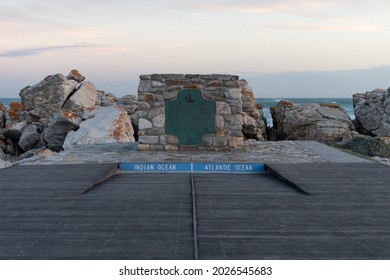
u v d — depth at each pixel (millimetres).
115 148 14406
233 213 6234
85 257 4465
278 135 26531
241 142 13484
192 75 13438
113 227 5539
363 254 4578
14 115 28078
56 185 8180
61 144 22219
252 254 4535
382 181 8539
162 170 10766
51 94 26703
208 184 8664
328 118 25469
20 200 7074
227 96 13469
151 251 4633
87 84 28125
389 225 5664
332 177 8914
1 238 5098
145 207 6617
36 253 4598
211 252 4590
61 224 5688
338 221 5836
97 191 7934
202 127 13492
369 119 26906
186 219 5914
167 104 13500
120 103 28406
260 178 9562
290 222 5773
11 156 24453
